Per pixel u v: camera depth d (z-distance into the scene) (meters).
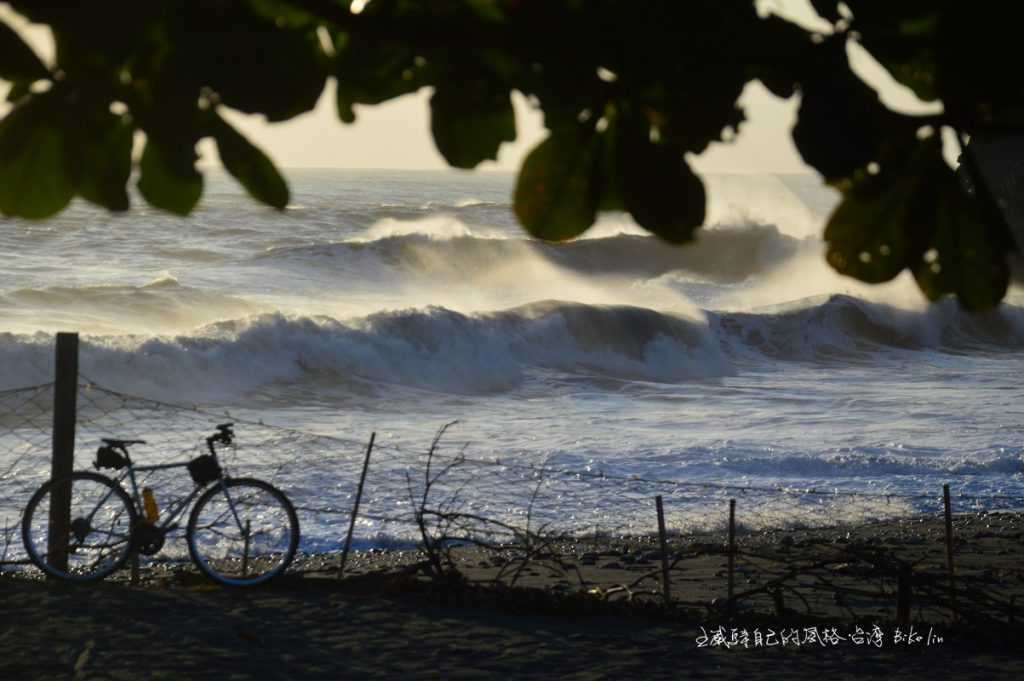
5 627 25.06
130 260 143.38
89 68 3.84
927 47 4.00
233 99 3.94
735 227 156.50
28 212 3.95
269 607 27.70
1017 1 3.83
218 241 166.38
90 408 64.69
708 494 49.19
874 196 4.23
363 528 40.81
